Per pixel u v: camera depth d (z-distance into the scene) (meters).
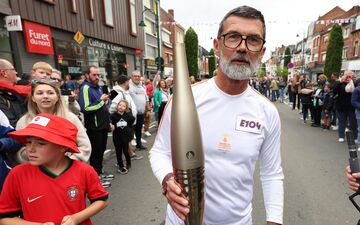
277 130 1.30
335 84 6.37
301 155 5.32
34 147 1.42
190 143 0.73
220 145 1.17
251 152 1.20
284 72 58.47
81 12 10.79
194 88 1.22
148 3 22.78
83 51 11.07
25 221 1.43
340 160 4.96
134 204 3.31
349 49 29.33
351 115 6.25
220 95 1.18
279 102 17.84
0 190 1.77
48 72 3.06
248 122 1.19
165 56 29.88
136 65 17.94
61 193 1.47
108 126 3.94
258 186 3.73
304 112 9.48
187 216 0.80
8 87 2.27
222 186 1.20
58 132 1.45
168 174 1.05
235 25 1.09
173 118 0.74
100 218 3.00
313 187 3.71
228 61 1.11
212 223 1.25
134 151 5.72
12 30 6.74
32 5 7.77
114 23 14.20
